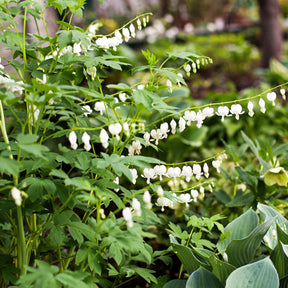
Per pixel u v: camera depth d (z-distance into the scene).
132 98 2.20
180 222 3.76
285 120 6.00
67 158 2.22
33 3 2.34
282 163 3.63
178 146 5.03
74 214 2.41
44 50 2.38
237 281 2.26
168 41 11.98
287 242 2.65
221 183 4.14
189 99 6.57
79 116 2.66
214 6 16.94
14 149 2.24
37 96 1.98
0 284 2.47
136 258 2.80
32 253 2.59
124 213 1.86
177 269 3.63
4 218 2.37
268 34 12.17
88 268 2.51
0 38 2.40
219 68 12.78
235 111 2.44
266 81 8.76
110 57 2.27
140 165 2.11
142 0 13.08
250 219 2.94
